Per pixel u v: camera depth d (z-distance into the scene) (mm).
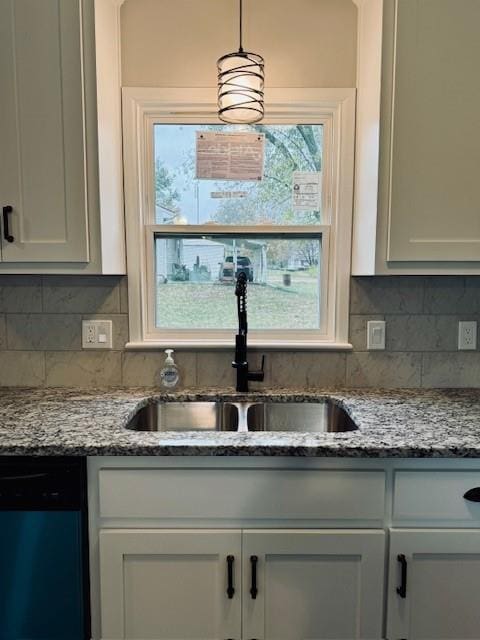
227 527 1205
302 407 1693
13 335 1785
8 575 1199
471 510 1202
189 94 1729
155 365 1802
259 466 1189
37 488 1181
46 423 1328
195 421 1686
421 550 1199
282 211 1803
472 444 1173
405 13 1417
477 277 1772
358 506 1196
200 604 1220
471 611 1221
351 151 1725
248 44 1723
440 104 1444
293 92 1722
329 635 1228
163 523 1209
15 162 1453
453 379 1800
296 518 1201
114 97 1649
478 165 1463
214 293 1842
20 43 1426
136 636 1227
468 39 1427
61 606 1208
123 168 1730
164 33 1718
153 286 1827
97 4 1443
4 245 1475
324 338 1835
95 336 1784
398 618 1214
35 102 1440
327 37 1720
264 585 1211
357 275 1746
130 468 1189
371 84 1538
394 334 1787
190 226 1794
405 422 1360
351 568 1211
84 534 1207
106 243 1543
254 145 1782
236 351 1696
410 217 1476
